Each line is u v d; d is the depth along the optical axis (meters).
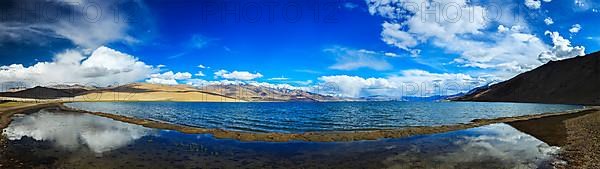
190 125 46.75
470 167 19.00
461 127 39.34
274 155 22.95
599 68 188.62
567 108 98.88
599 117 44.62
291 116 70.12
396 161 20.88
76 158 21.11
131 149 24.52
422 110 97.25
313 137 30.81
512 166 18.91
